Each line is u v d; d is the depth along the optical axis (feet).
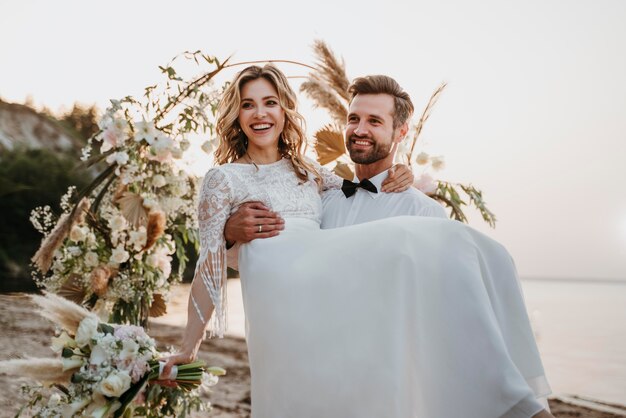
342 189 9.57
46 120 84.43
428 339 7.22
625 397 29.45
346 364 7.29
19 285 57.77
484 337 6.93
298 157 9.11
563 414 25.26
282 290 7.79
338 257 7.73
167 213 12.35
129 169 11.76
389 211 9.20
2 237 66.33
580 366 40.68
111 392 8.44
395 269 7.38
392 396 6.98
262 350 7.88
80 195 12.02
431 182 12.76
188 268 65.67
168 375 8.50
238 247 8.51
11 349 24.70
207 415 19.13
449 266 7.32
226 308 8.20
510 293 7.52
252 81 8.93
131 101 11.99
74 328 9.04
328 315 7.52
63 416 8.63
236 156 9.37
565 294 183.21
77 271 11.97
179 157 11.96
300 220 8.61
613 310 98.99
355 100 9.70
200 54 11.95
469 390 6.90
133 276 12.00
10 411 16.33
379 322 7.27
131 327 9.17
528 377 7.29
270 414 7.69
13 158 72.49
